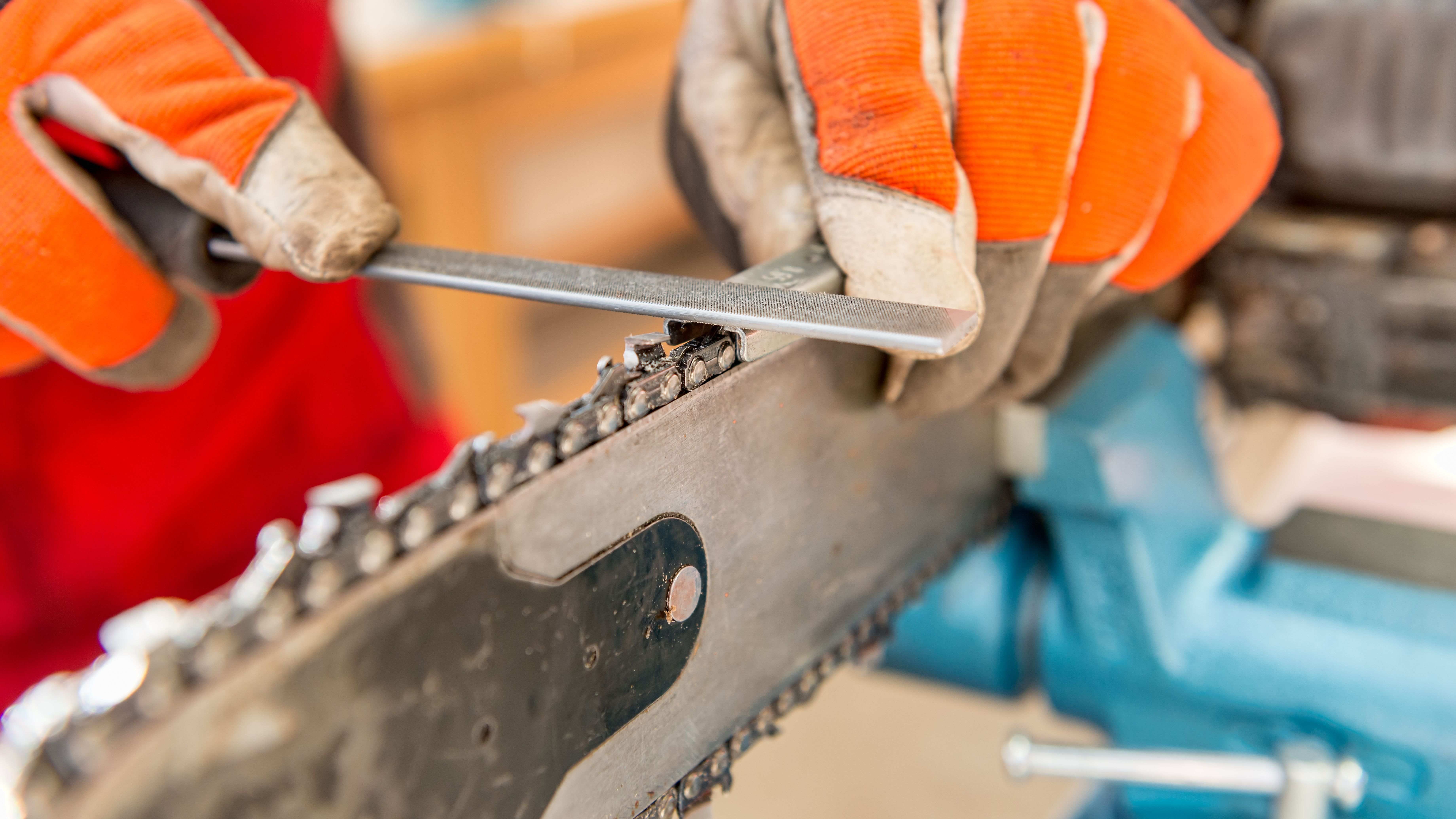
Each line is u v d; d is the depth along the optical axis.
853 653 0.76
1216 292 1.71
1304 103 1.60
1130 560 0.94
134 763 0.34
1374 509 1.66
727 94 0.79
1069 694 1.05
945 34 0.68
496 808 0.47
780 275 0.62
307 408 1.45
